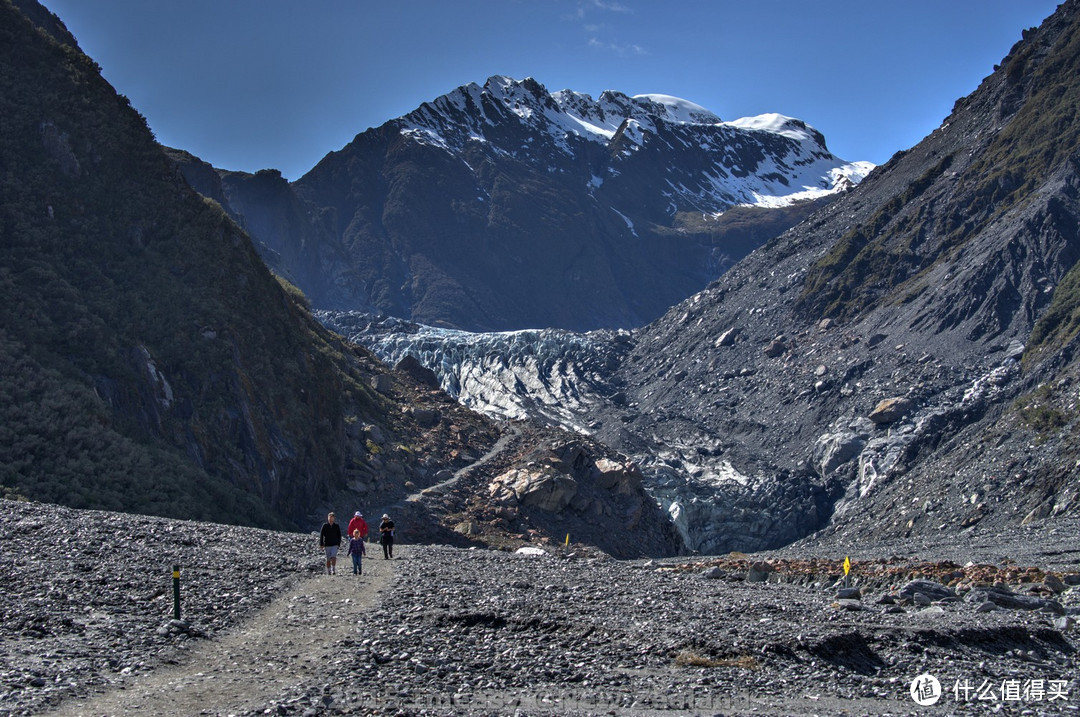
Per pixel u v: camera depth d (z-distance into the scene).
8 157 67.94
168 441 58.81
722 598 28.19
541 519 76.00
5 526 32.34
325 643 20.98
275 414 68.12
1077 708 18.05
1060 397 95.88
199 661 19.52
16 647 19.45
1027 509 81.38
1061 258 150.62
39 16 101.75
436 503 74.69
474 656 20.08
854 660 21.08
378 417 90.19
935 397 139.88
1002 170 182.75
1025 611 27.94
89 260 66.38
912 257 185.50
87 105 75.19
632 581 32.22
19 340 56.09
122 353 60.59
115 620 22.14
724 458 151.00
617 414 179.00
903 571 35.97
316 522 66.56
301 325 87.62
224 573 29.06
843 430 143.38
